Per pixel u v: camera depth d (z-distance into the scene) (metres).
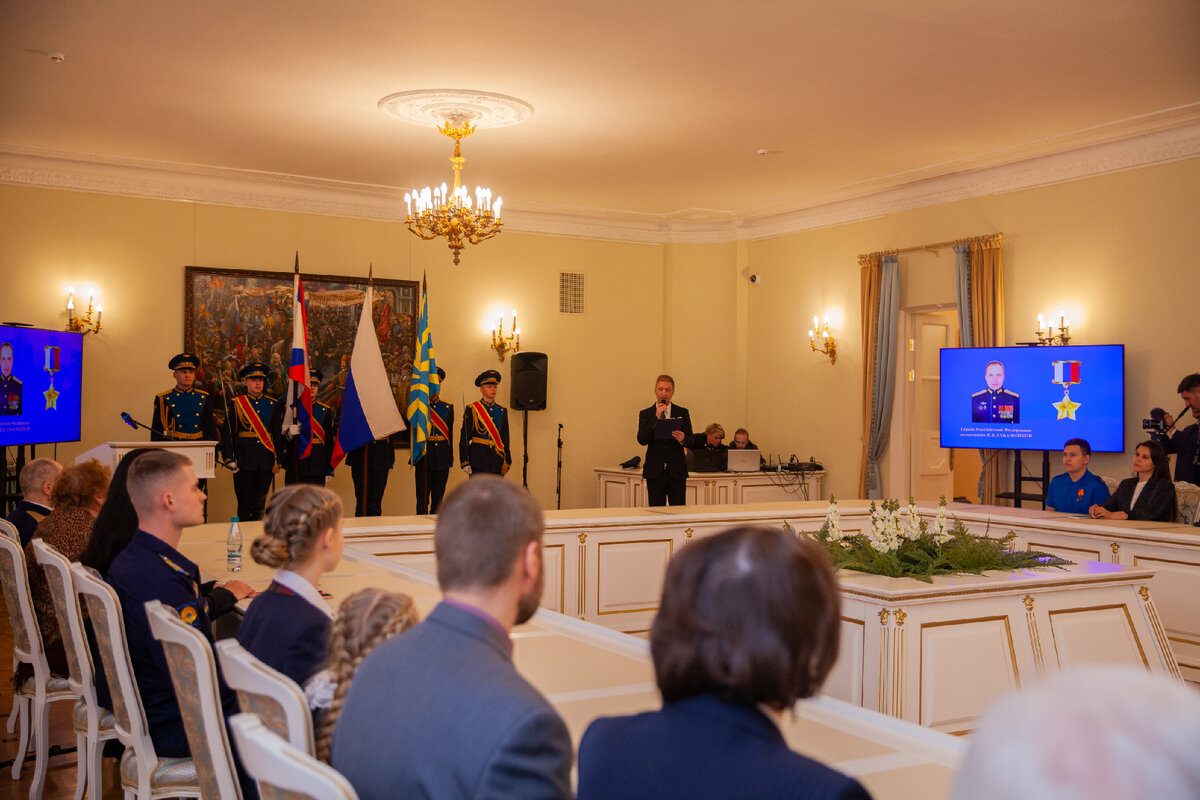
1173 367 6.81
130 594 2.66
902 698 3.47
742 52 5.66
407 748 1.24
